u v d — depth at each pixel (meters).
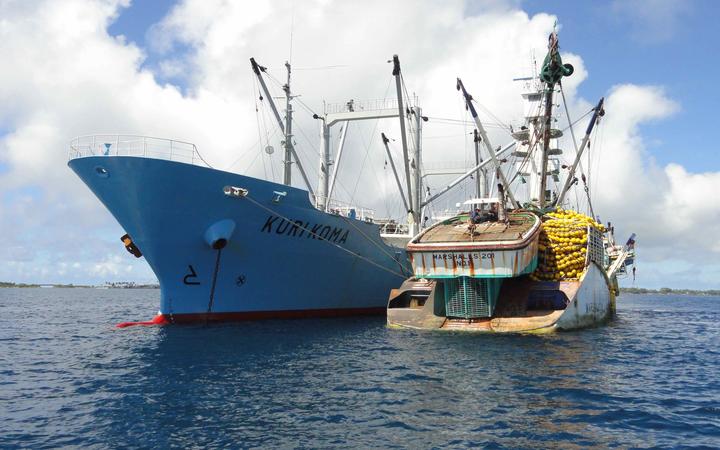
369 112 35.94
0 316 37.91
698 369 15.84
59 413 10.68
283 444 8.91
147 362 15.97
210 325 24.42
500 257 21.47
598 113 31.44
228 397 11.80
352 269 29.88
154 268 23.55
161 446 8.79
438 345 19.12
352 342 19.91
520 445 8.91
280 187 24.50
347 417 10.37
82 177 22.61
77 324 30.62
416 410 10.86
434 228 25.61
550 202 39.44
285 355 17.08
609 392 12.48
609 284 34.41
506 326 22.31
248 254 24.67
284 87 30.33
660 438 9.32
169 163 21.36
